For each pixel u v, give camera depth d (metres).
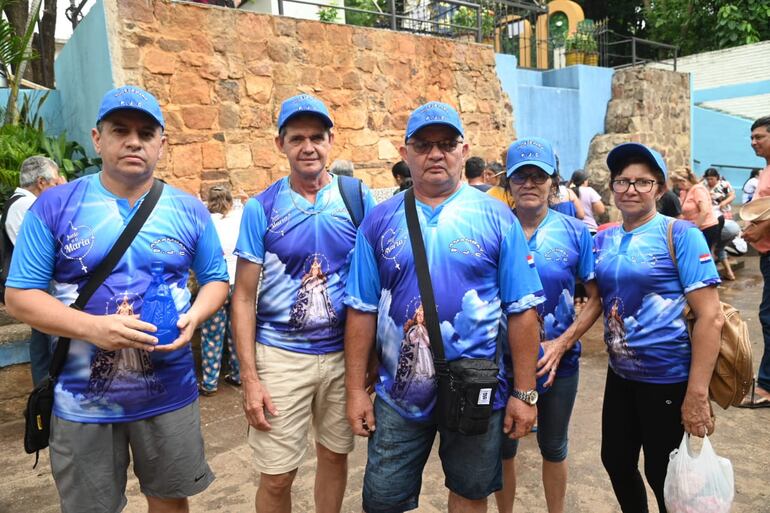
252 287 2.53
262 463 2.52
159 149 2.16
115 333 1.94
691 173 7.62
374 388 2.42
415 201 2.16
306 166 2.46
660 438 2.38
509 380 2.24
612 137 10.81
